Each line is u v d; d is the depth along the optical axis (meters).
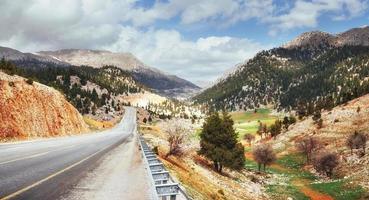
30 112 53.09
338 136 118.56
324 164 82.38
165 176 12.01
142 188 12.17
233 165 67.69
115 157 23.17
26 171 13.78
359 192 59.78
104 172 15.68
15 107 48.62
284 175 89.00
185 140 52.94
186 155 60.44
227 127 68.50
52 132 59.84
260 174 87.81
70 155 22.28
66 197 9.75
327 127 130.00
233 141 68.44
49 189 10.55
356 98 150.25
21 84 55.03
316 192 65.88
